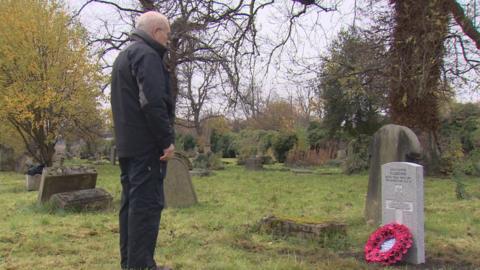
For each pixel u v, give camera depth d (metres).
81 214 10.65
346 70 18.91
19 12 19.52
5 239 7.75
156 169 4.65
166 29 4.73
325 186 18.33
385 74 13.73
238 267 5.88
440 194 15.25
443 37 10.97
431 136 21.97
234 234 8.05
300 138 34.56
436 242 7.87
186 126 38.78
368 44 14.56
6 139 24.23
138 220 4.60
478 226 9.34
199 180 21.05
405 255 6.50
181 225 9.20
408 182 6.65
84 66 20.64
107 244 7.43
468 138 24.33
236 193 15.64
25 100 18.64
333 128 30.64
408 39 10.97
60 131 21.41
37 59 19.34
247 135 40.94
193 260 6.33
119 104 4.65
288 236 7.86
